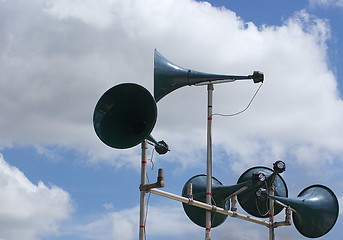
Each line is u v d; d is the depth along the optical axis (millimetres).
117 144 16297
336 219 21656
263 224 20906
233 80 20391
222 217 21328
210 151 20484
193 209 21328
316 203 21547
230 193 20562
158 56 20062
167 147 17922
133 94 16453
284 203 20953
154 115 16156
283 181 22062
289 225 20812
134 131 16656
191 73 20141
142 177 17500
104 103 16469
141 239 17141
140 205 17391
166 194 18141
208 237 19656
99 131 16266
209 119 20625
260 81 20438
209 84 20578
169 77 19953
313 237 21594
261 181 20188
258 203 21422
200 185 21516
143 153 17656
